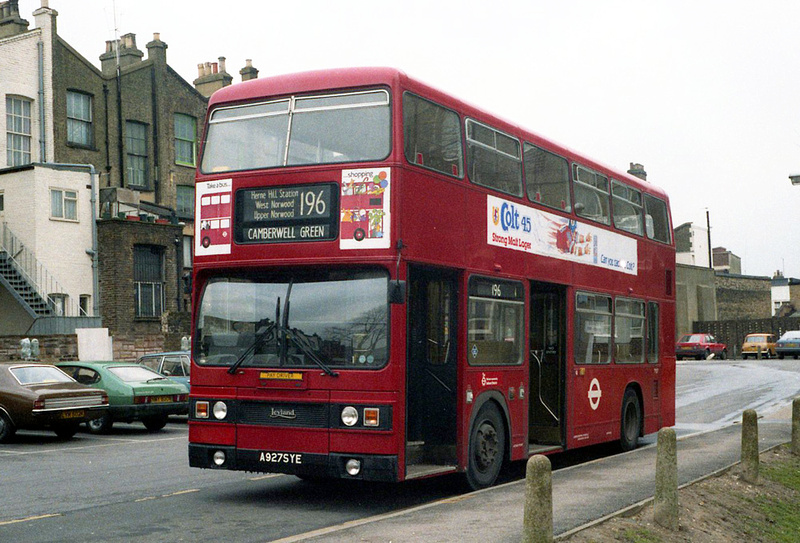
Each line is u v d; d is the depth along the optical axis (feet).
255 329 34.06
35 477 43.29
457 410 36.27
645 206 58.44
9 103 115.55
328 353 32.81
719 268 327.88
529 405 46.34
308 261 33.24
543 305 46.60
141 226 113.80
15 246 106.83
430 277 37.22
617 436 52.08
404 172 32.89
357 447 32.01
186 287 36.01
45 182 106.83
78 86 123.65
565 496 33.63
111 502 35.81
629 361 54.08
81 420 62.28
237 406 33.94
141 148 132.77
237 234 34.58
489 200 38.99
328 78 34.32
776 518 36.27
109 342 104.94
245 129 35.50
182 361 80.59
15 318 106.73
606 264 51.29
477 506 31.32
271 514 33.12
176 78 138.41
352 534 26.50
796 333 184.44
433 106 35.50
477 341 37.42
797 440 50.57
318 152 33.83
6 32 123.75
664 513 29.96
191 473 44.65
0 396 60.75
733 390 106.42
